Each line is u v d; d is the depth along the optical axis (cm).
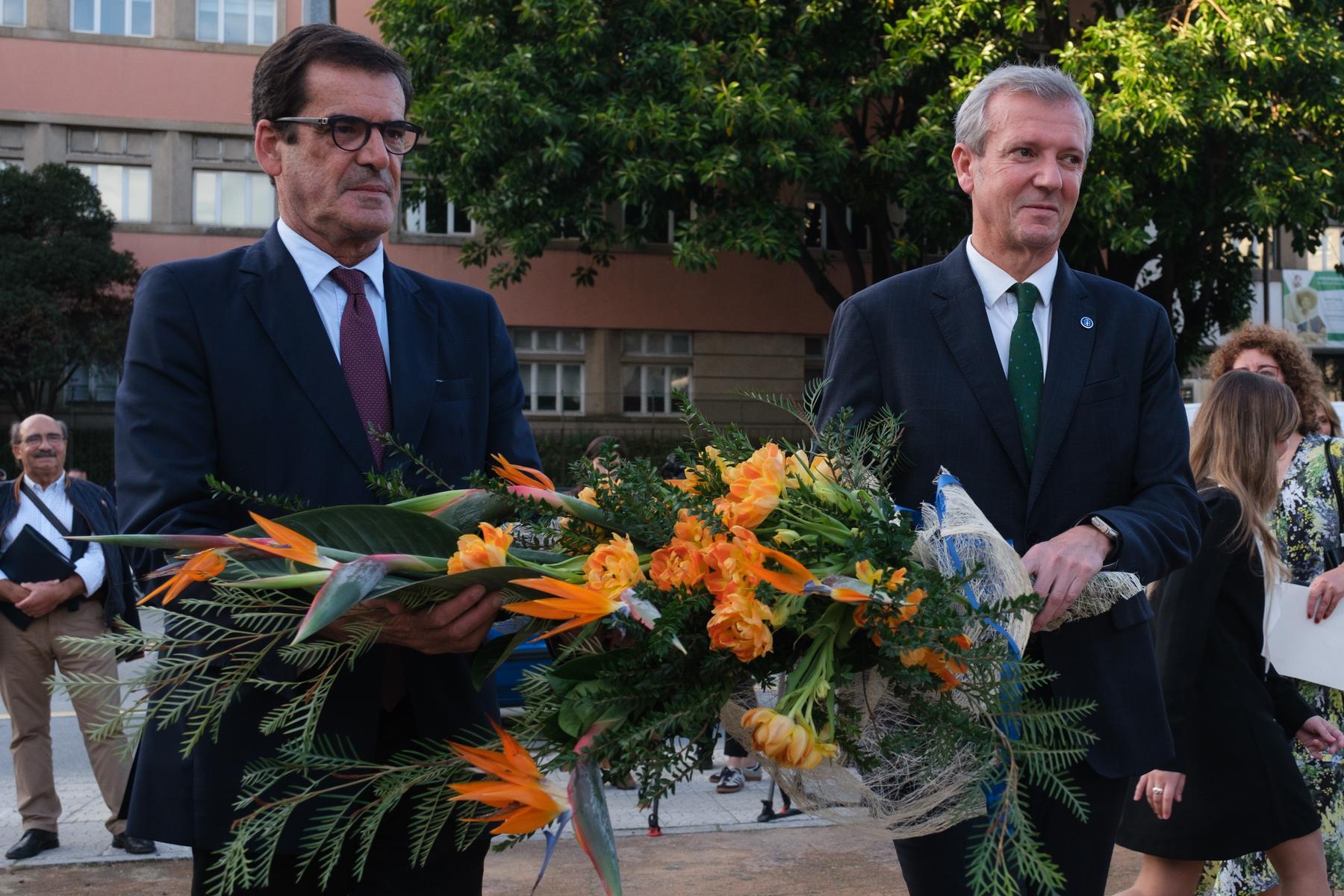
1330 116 1483
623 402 2403
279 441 210
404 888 210
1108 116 1346
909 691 172
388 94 219
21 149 2212
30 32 2203
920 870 219
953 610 163
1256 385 345
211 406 210
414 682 212
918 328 240
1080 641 228
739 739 183
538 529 186
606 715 159
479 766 155
